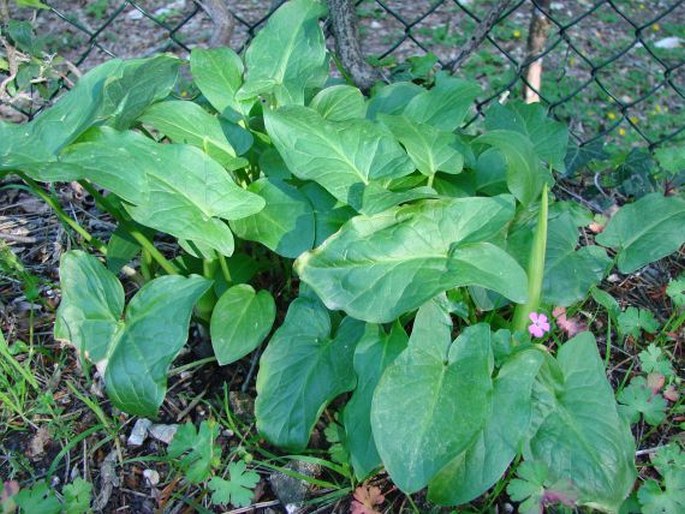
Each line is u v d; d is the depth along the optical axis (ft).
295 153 5.20
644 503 4.55
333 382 4.87
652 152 7.81
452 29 12.94
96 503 5.09
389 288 4.58
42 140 5.01
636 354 5.92
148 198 4.80
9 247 6.88
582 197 7.60
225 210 5.02
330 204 5.35
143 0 13.69
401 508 4.92
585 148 7.73
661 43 13.20
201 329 5.84
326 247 4.75
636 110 11.59
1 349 5.36
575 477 4.46
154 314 4.89
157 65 5.61
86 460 5.31
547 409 4.66
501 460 4.33
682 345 5.98
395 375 4.42
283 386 4.96
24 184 7.62
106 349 4.87
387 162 5.26
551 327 5.68
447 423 4.26
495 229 4.75
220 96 5.84
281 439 4.85
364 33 12.91
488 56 12.16
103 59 12.00
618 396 5.30
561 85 11.82
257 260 6.01
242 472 4.74
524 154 5.18
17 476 5.23
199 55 5.91
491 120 6.61
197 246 5.33
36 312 6.33
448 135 5.57
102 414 5.33
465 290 5.52
